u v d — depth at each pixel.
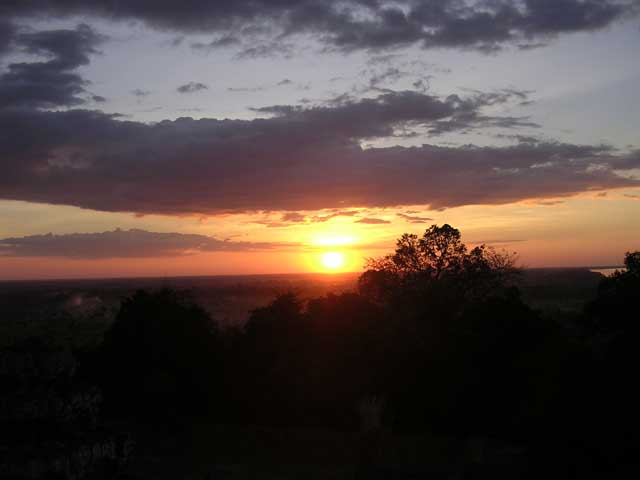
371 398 28.53
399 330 31.94
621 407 21.44
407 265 45.38
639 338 24.38
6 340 53.59
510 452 24.19
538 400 23.28
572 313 49.12
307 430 28.19
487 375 28.66
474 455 23.55
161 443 26.19
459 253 45.47
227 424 29.58
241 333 35.38
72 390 18.42
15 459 14.95
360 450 24.36
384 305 41.50
